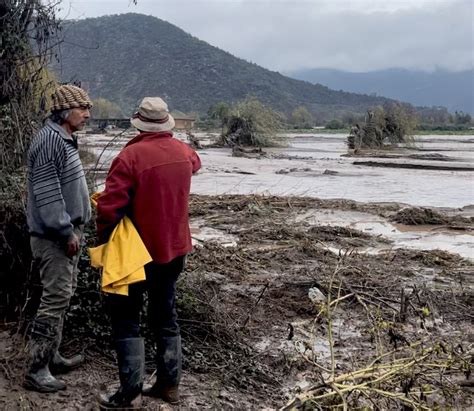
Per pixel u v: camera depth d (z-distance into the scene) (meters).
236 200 14.57
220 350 5.51
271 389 5.05
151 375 5.09
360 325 6.52
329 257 9.40
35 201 4.51
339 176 22.78
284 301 7.07
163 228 4.45
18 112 6.42
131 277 4.30
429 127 89.19
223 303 6.61
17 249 5.52
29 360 4.66
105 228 4.42
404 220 13.07
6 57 6.48
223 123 42.81
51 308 4.60
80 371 5.00
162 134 4.57
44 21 6.79
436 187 19.95
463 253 10.40
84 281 5.28
